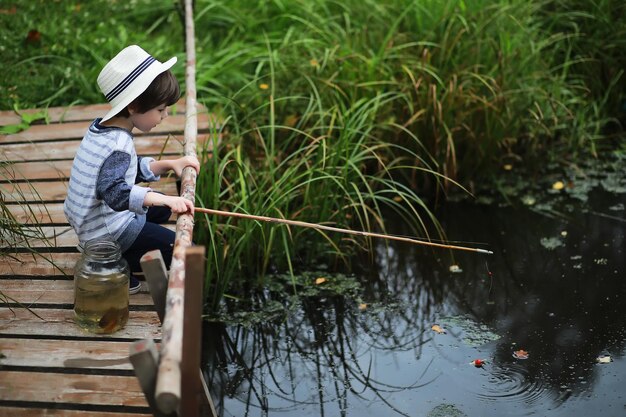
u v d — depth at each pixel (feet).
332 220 17.38
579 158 21.45
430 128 19.58
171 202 11.21
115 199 11.43
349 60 20.44
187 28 20.40
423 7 21.04
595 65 22.81
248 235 15.71
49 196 15.23
